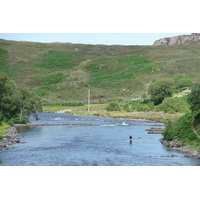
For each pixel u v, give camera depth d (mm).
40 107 114688
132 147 66000
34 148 64750
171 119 117312
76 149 63781
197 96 70875
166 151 61969
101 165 50500
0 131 81000
